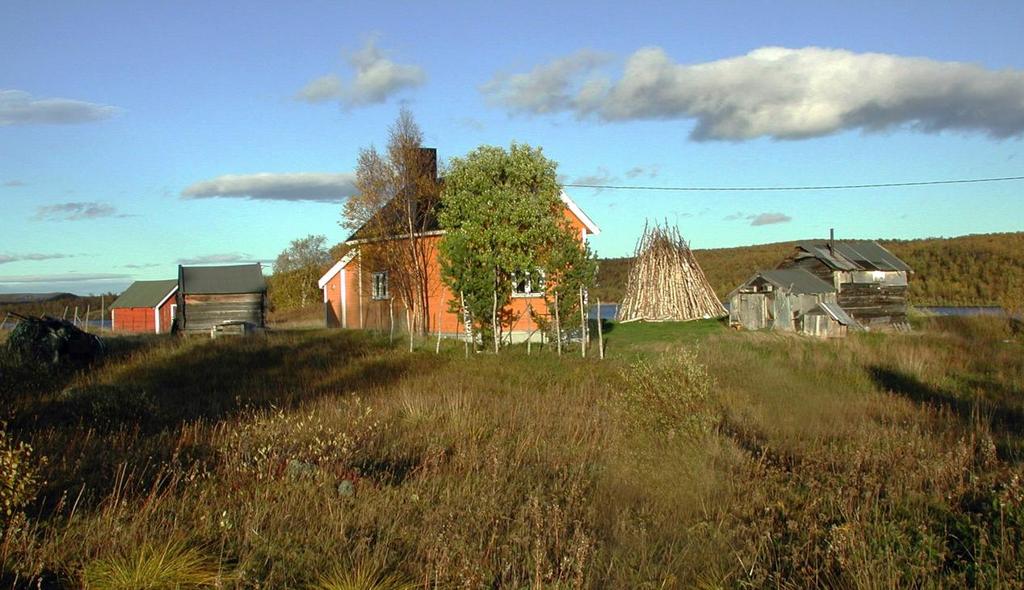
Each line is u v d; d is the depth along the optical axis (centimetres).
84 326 4344
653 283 3472
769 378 1641
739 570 612
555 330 2253
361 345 2383
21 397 1358
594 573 601
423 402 1293
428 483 825
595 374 1691
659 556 649
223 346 2306
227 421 1170
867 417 1284
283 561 599
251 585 555
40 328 2014
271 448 866
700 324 3119
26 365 1630
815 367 1842
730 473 878
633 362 1862
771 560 629
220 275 3800
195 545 619
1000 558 592
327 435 962
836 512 725
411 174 2925
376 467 920
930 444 997
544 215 2536
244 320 3706
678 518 751
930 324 2880
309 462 860
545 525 688
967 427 1171
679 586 593
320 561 608
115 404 1230
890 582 552
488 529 695
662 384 1267
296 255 7200
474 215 2436
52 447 922
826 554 612
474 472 884
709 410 1192
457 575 583
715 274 6688
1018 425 1227
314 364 2005
